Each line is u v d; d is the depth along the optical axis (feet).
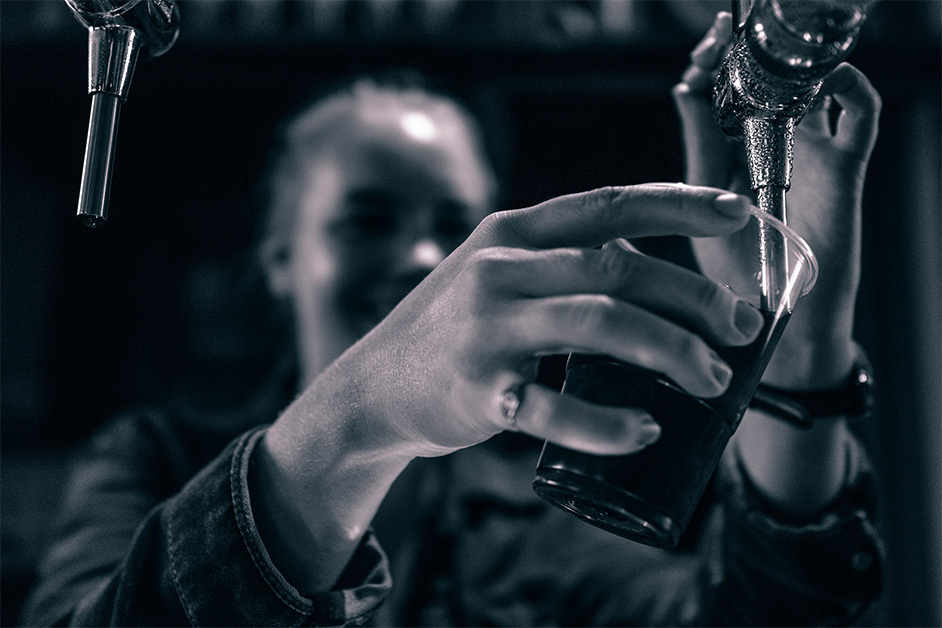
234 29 7.01
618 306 1.86
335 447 2.25
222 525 2.32
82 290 8.18
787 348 2.61
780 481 2.83
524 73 7.21
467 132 5.33
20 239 8.10
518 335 1.90
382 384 2.12
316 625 2.33
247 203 8.25
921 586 6.84
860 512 2.85
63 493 7.61
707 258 2.12
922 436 7.00
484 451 5.04
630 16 7.02
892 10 6.91
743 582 2.98
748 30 1.94
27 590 7.29
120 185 8.25
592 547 4.49
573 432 1.85
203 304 8.12
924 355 7.07
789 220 2.47
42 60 7.14
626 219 1.94
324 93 5.55
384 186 4.65
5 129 7.86
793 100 1.98
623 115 7.54
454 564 4.37
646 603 4.00
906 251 7.23
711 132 2.52
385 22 7.02
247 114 7.76
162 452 4.52
